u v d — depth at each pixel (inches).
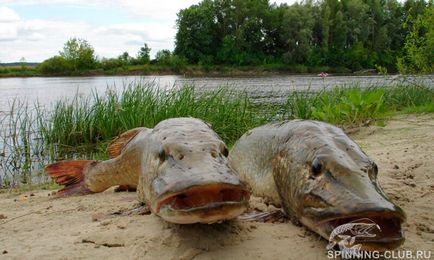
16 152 38.3
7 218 17.3
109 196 20.5
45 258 12.4
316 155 13.1
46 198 21.4
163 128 14.5
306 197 12.9
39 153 39.4
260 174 17.0
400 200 16.5
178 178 11.5
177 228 13.4
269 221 14.6
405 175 20.3
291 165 14.3
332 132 14.3
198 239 12.7
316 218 12.1
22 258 12.5
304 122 15.6
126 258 12.0
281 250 12.2
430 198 16.7
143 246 12.5
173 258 11.8
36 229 15.5
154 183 12.7
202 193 11.7
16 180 29.9
